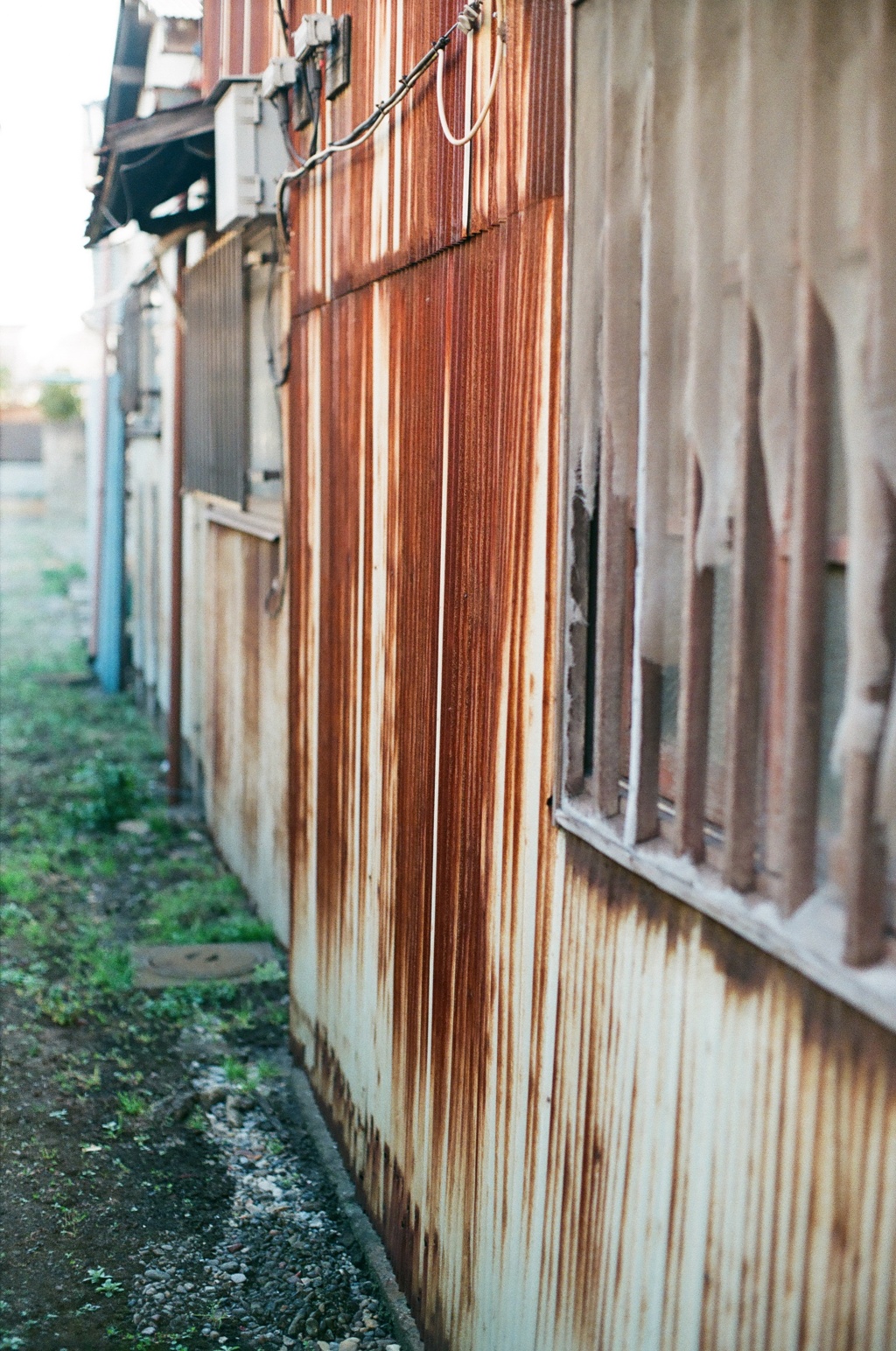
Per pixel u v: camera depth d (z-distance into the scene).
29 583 28.44
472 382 3.22
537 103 2.74
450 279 3.38
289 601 5.52
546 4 2.67
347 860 4.64
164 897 8.13
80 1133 5.05
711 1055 2.13
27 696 15.26
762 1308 1.99
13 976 6.60
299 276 5.25
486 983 3.21
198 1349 3.79
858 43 1.69
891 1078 1.70
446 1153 3.53
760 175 1.89
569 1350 2.71
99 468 17.27
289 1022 5.97
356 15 4.27
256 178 5.96
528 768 2.91
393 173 3.86
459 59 3.23
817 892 1.89
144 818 10.06
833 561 1.82
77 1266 4.19
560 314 2.66
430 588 3.61
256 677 7.66
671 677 2.40
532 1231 2.92
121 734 13.41
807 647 1.83
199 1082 5.57
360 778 4.44
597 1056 2.57
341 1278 4.15
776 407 1.91
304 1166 4.87
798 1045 1.90
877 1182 1.72
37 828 9.68
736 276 2.02
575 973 2.67
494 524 3.08
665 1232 2.29
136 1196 4.62
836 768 1.84
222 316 8.24
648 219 2.22
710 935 2.14
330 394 4.78
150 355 13.17
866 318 1.66
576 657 2.63
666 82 2.17
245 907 7.95
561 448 2.60
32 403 58.47
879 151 1.61
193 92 9.43
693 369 2.10
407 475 3.82
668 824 2.34
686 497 2.19
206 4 6.57
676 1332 2.26
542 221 2.74
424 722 3.67
